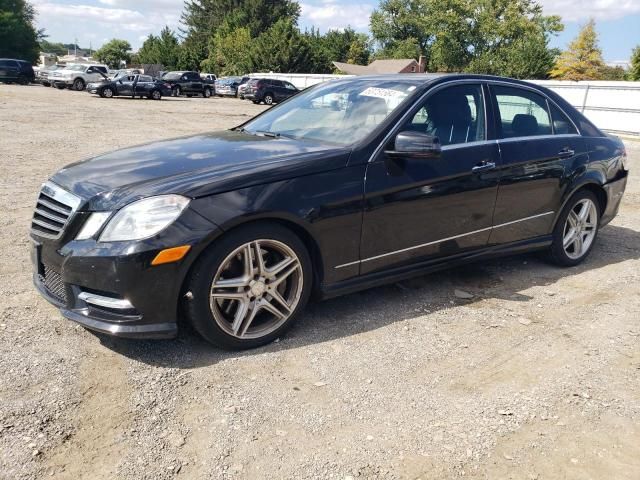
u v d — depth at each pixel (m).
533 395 3.10
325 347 3.52
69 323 3.67
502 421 2.85
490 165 4.30
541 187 4.72
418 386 3.14
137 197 3.09
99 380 3.04
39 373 3.07
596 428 2.83
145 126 16.91
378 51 77.50
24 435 2.57
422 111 4.06
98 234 3.07
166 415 2.79
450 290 4.55
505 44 59.16
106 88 31.41
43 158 10.10
